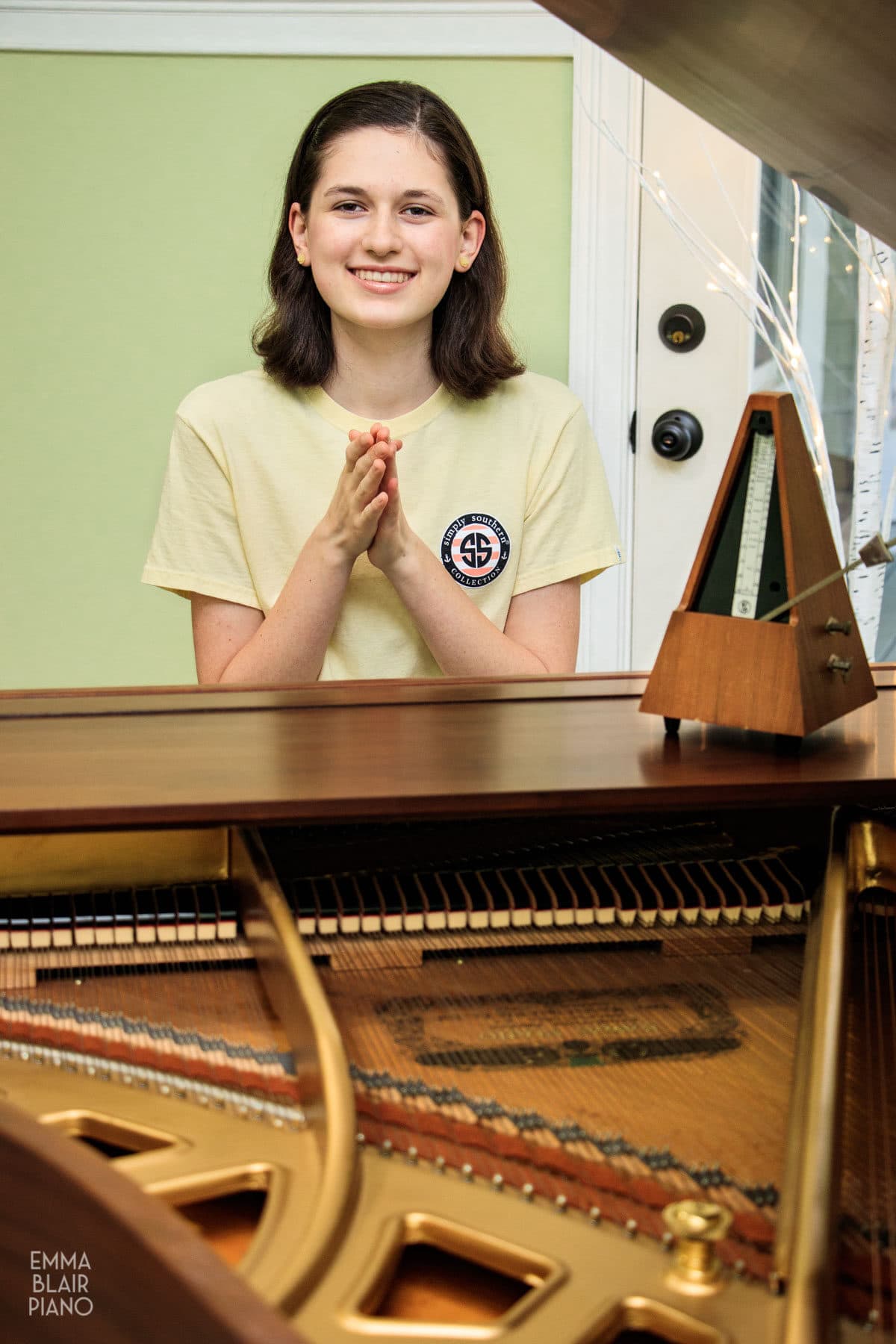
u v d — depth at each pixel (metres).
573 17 1.07
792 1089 0.89
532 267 2.88
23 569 2.96
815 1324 0.66
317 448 2.13
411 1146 0.89
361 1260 0.75
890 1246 0.79
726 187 2.84
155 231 2.85
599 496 2.23
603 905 1.22
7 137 2.80
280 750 1.28
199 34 2.76
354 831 1.36
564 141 2.83
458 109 2.82
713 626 1.29
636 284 2.89
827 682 1.29
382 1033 1.07
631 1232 0.79
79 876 1.22
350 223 1.98
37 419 2.91
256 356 2.89
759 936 1.24
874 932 1.20
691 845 1.34
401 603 2.08
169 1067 1.00
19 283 2.86
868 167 1.09
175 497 2.16
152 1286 0.52
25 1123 0.61
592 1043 1.05
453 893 1.23
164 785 1.15
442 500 2.14
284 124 2.81
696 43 1.03
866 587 2.62
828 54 0.95
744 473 1.27
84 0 2.73
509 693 1.59
